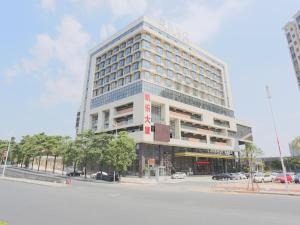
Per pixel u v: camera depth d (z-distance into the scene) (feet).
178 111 228.63
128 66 222.07
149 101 193.77
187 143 215.72
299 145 208.13
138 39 221.25
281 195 68.49
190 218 32.42
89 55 282.15
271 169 328.29
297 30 309.42
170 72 231.91
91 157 158.81
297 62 305.32
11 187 77.05
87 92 261.44
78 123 264.31
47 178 115.65
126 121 201.36
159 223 29.30
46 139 240.94
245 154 252.42
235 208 41.88
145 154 187.62
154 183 137.08
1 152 273.13
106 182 135.95
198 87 261.65
